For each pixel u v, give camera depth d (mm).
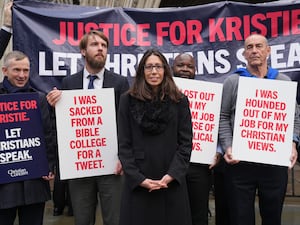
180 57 3793
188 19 4258
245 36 4219
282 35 4184
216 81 4246
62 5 4234
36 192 3225
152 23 4273
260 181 3396
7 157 3145
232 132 3498
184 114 2947
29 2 4164
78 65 4180
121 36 4262
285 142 3332
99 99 3391
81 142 3363
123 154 2883
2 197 3131
